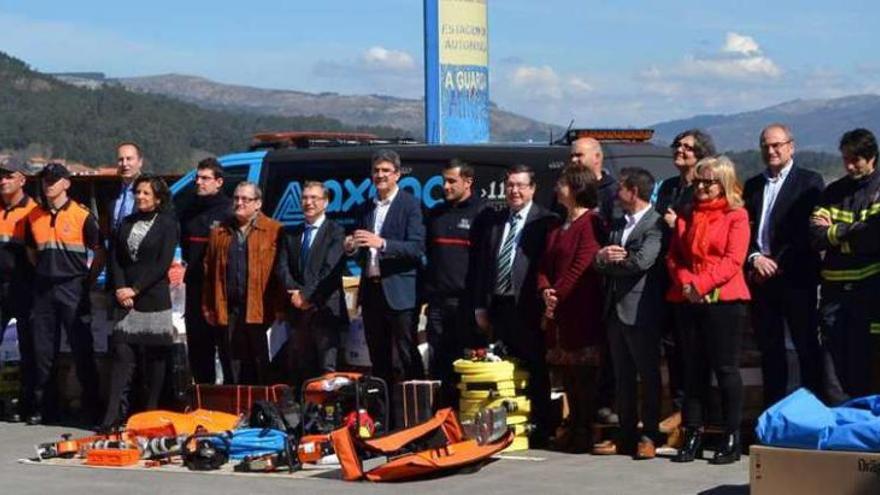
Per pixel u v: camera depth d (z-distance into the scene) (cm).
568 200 979
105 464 994
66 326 1191
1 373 1245
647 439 951
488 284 1007
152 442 1002
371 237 1025
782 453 760
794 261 931
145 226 1116
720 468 910
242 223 1105
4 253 1212
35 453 1054
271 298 1101
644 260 931
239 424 1023
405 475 896
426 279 1044
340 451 912
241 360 1114
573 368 983
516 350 1008
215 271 1110
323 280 1077
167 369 1154
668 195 986
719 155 927
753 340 980
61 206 1189
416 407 1002
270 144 1302
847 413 770
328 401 1000
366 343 1079
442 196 1134
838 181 920
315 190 1084
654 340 947
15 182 1220
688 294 905
